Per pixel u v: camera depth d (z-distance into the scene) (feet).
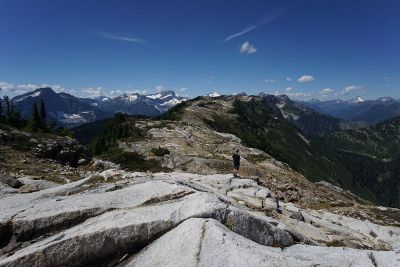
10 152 113.80
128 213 45.37
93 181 64.95
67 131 286.87
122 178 66.28
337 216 108.58
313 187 193.67
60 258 39.68
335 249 43.57
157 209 46.16
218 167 199.41
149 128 355.97
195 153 240.73
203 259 37.52
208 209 44.37
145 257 40.57
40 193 58.34
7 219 44.50
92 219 45.29
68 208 46.80
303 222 69.87
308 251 44.24
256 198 73.72
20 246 42.42
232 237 40.06
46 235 44.24
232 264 36.32
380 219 125.70
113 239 41.70
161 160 217.97
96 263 40.98
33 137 127.65
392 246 89.51
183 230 41.78
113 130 358.23
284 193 138.82
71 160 129.29
